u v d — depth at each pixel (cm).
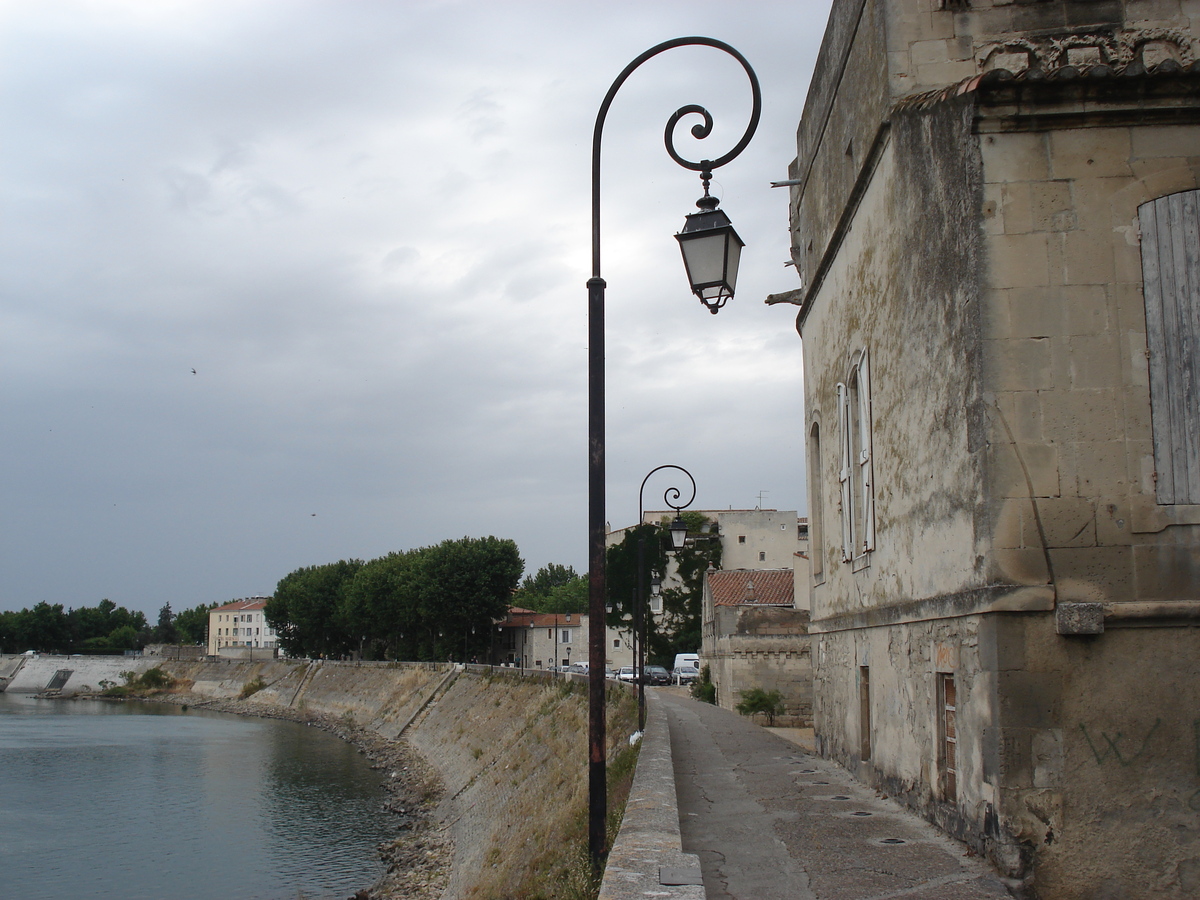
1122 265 924
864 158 1339
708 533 7650
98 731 8069
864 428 1414
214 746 6931
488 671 6372
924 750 1131
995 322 924
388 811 4491
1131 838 846
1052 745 862
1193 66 912
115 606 19912
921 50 1164
